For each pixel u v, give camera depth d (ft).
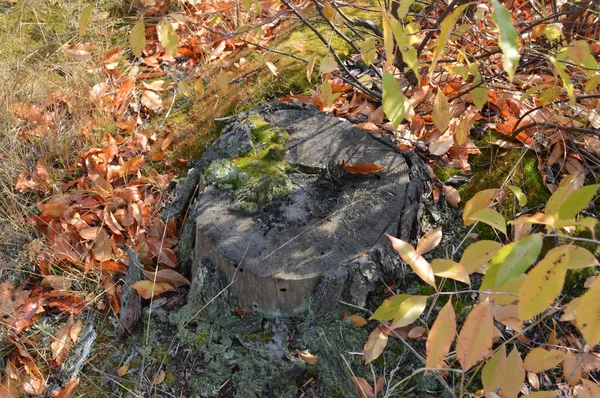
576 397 6.31
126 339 7.09
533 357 5.06
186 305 7.09
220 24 10.79
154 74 10.31
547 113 8.47
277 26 11.17
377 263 6.56
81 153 8.84
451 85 8.86
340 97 9.21
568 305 4.35
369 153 7.59
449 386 6.44
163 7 11.49
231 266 6.44
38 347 7.03
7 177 8.50
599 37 7.93
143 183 8.62
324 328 6.57
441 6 9.10
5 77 9.75
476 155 8.41
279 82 9.73
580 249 3.60
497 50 7.91
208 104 9.62
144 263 7.69
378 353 6.11
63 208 8.12
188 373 6.73
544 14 8.45
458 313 6.91
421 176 7.42
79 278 7.54
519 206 7.82
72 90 9.64
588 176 8.18
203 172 7.65
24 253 7.79
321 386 6.50
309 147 7.69
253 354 6.53
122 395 6.64
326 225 6.73
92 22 11.40
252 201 6.95
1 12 12.07
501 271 3.43
